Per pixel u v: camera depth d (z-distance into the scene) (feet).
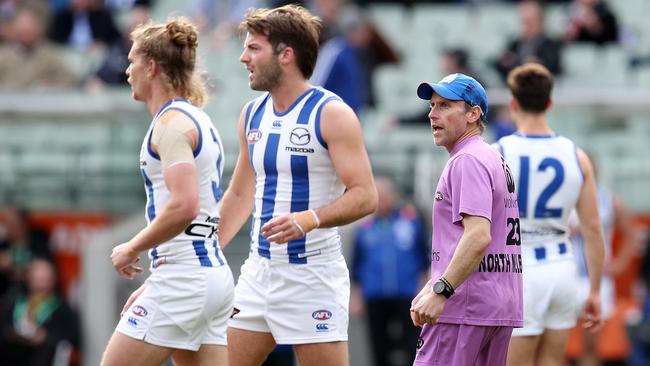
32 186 156.66
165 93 66.90
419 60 190.39
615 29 186.29
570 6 202.49
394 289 142.10
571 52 185.06
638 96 149.28
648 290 149.18
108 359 65.98
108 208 155.43
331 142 69.67
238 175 75.10
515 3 203.92
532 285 83.20
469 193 65.51
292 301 70.85
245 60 70.54
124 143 154.51
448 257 67.05
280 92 70.90
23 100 155.43
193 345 66.90
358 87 144.36
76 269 157.48
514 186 68.85
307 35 70.38
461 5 204.33
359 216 69.26
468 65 157.07
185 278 65.82
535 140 83.87
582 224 84.48
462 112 67.46
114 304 149.89
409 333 142.51
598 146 150.41
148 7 195.00
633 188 151.23
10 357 146.51
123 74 163.84
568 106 149.38
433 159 147.95
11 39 175.52
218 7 185.37
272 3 176.04
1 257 151.84
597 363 140.67
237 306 72.79
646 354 146.51
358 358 144.66
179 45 66.74
